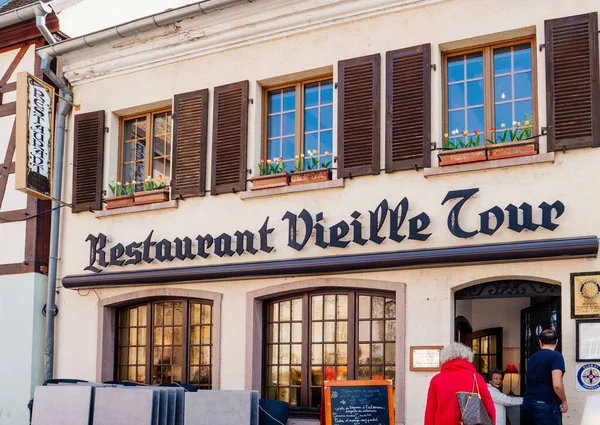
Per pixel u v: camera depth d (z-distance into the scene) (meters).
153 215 11.02
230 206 10.44
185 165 10.84
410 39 9.50
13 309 11.79
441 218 9.00
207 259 10.48
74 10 12.35
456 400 6.77
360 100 9.67
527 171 8.62
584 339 8.12
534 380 7.80
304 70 10.16
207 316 10.60
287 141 10.45
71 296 11.55
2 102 12.41
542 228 8.45
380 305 9.48
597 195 8.26
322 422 8.21
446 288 8.91
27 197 11.95
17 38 12.32
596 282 8.12
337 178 9.67
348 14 9.89
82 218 11.63
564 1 8.67
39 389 7.71
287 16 10.28
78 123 11.81
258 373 10.08
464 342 10.92
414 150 9.23
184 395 7.58
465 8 9.21
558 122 8.49
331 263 9.34
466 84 9.37
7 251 12.00
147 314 11.12
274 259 9.97
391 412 8.16
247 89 10.52
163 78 11.26
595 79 8.40
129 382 9.81
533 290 8.66
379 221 9.31
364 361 9.49
